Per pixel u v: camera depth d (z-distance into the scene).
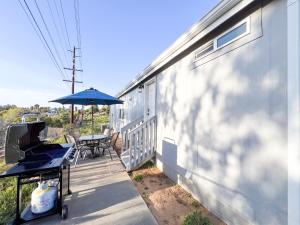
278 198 1.99
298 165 1.77
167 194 3.70
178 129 4.22
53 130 14.52
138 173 4.93
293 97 1.82
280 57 1.99
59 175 2.75
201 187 3.34
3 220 2.72
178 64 4.28
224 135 2.79
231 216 2.64
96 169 4.95
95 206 3.06
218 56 2.93
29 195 3.51
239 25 2.53
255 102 2.27
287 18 1.88
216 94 2.98
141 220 2.70
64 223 2.62
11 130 2.34
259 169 2.21
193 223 2.57
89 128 16.81
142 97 7.31
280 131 1.98
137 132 5.23
